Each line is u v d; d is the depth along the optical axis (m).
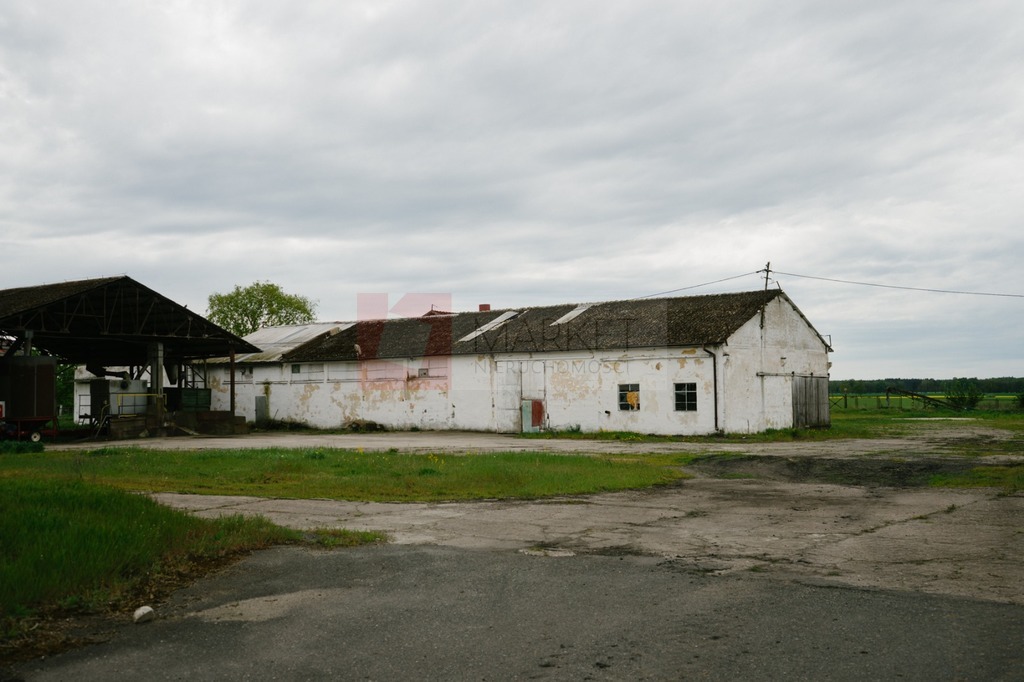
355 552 8.34
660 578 7.08
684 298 35.44
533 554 8.22
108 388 34.72
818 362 35.88
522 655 5.09
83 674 4.82
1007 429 32.59
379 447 25.97
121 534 7.72
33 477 14.27
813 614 5.88
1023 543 8.56
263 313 70.25
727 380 29.34
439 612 6.06
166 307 34.69
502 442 28.73
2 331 30.67
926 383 112.00
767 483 15.14
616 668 4.84
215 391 44.91
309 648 5.27
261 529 9.09
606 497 12.97
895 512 11.06
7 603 5.91
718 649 5.15
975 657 4.92
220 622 5.87
